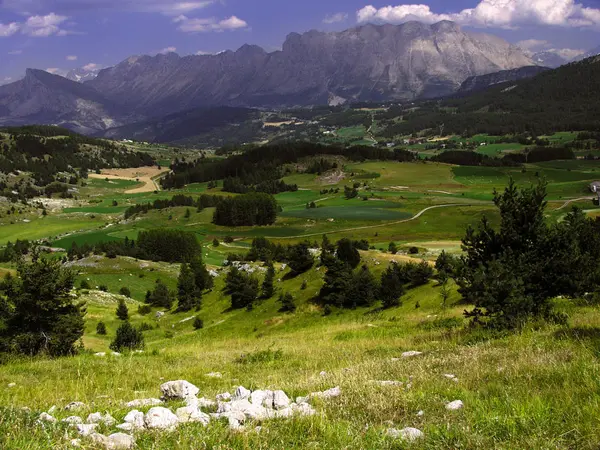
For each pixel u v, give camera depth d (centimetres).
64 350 2756
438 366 1243
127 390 1314
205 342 4106
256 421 777
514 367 1050
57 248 18625
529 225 1997
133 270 13638
